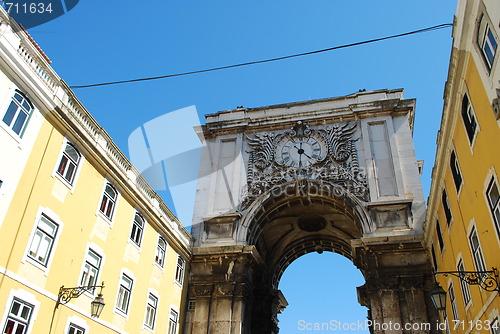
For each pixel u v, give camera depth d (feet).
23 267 33.68
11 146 33.99
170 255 59.77
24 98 35.94
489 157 29.71
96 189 44.60
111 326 43.98
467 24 29.68
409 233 60.08
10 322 31.83
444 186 43.78
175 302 59.77
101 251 44.11
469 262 37.58
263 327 70.64
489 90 27.89
